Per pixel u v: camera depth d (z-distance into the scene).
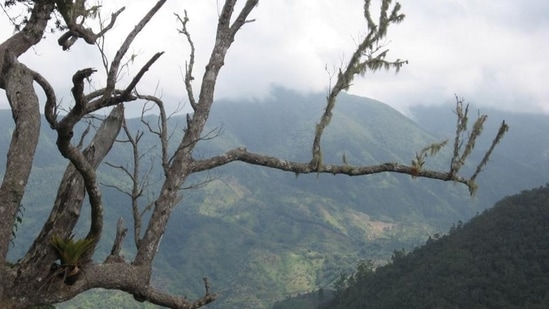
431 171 4.79
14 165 2.89
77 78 2.79
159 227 3.84
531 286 61.50
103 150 3.57
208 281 3.87
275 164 4.48
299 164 4.52
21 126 3.04
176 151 4.16
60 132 2.93
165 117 4.80
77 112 2.90
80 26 4.89
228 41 4.60
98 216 3.25
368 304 73.88
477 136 4.82
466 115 4.85
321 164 4.55
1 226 2.74
